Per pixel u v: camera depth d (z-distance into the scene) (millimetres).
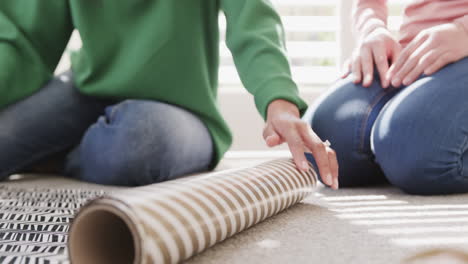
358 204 811
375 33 1108
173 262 434
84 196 912
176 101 1239
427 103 850
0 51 1224
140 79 1204
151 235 404
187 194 497
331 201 851
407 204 797
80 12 1209
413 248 521
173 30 1188
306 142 766
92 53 1233
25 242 546
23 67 1275
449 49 913
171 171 1126
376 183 1099
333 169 762
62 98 1305
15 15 1308
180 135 1116
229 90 1988
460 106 835
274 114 849
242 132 1989
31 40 1301
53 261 468
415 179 866
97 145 1132
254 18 1070
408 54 985
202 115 1292
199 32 1224
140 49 1198
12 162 1213
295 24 2043
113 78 1239
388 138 887
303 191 777
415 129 846
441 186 869
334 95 1061
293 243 553
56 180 1250
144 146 1054
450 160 833
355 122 981
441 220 663
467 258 388
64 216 703
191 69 1225
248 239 578
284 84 912
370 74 1020
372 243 546
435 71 917
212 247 542
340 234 593
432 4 1069
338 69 2031
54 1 1288
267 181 664
